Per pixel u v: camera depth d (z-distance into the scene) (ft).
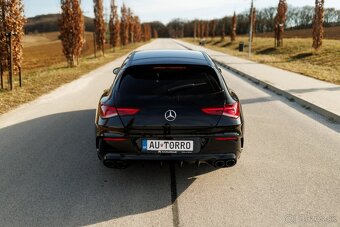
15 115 22.62
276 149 16.21
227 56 82.79
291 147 16.52
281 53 93.20
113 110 11.30
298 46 99.45
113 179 12.80
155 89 11.46
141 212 10.50
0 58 31.58
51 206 10.79
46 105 25.99
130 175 13.17
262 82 37.32
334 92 30.07
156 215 10.33
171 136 11.19
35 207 10.73
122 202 11.09
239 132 11.60
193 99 11.27
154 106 11.13
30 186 12.16
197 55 13.98
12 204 10.90
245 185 12.41
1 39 31.22
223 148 11.49
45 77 42.65
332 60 64.39
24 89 32.91
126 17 154.40
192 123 11.12
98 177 12.96
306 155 15.47
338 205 11.00
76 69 53.72
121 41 154.51
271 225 9.82
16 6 31.55
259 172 13.56
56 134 18.31
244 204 11.02
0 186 12.14
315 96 28.04
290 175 13.30
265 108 25.35
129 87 11.63
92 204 10.95
